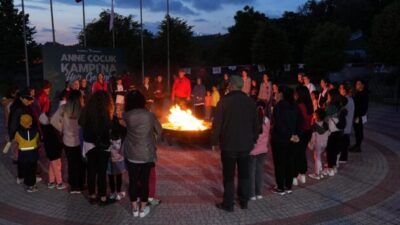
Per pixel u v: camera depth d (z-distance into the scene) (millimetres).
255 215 5789
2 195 6746
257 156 6359
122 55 20234
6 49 38094
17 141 6691
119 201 6371
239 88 5734
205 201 6391
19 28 39500
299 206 6160
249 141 5727
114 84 14930
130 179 5645
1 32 39062
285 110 6242
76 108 6402
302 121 6383
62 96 7734
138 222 5535
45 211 5992
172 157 9367
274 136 6406
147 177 5621
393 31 23047
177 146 10539
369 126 14258
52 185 7105
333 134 7660
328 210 5996
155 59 28109
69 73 18094
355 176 7789
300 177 7336
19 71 39562
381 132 12945
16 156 7430
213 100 14211
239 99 5641
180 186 7168
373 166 8562
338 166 8516
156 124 5512
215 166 8562
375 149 10305
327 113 7641
